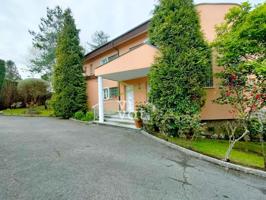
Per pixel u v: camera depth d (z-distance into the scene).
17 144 7.37
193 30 9.08
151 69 9.55
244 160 6.41
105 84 17.97
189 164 5.79
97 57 19.73
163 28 9.23
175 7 9.42
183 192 4.02
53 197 3.60
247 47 6.99
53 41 27.55
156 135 9.03
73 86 16.66
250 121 7.93
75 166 5.20
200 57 8.67
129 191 3.94
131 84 15.15
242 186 4.46
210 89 10.30
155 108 9.38
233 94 7.47
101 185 4.15
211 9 10.82
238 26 7.52
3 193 3.71
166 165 5.61
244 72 6.96
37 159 5.68
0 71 22.91
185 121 8.52
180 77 8.69
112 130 10.71
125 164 5.52
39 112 19.80
